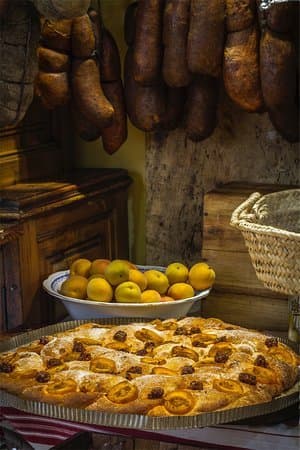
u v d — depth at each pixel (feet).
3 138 5.27
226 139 5.65
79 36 5.02
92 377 3.76
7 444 3.62
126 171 6.00
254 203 4.59
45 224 5.10
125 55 5.62
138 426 3.48
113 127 5.41
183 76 4.92
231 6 4.70
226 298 5.14
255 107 4.89
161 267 5.43
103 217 5.76
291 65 4.67
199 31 4.73
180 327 4.46
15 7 4.28
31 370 3.93
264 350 4.17
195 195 5.81
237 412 3.54
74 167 6.09
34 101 5.58
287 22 4.60
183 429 3.55
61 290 4.96
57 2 4.02
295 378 3.94
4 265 4.91
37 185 5.34
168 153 5.83
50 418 3.70
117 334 4.32
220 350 4.10
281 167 5.54
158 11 4.93
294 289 4.09
